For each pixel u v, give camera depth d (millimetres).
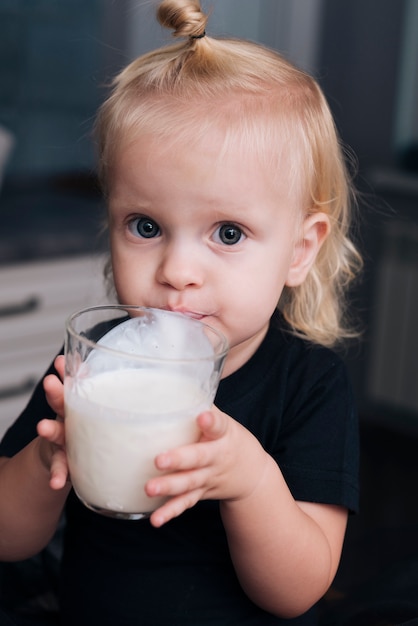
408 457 3045
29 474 925
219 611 1035
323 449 1003
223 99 938
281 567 907
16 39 2861
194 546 1035
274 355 1072
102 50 3018
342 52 3268
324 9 3254
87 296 2363
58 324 2367
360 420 3271
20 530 965
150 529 1038
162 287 921
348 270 1267
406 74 3180
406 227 2992
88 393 734
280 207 950
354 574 1446
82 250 2369
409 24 3135
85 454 740
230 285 918
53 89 2959
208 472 775
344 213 1196
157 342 794
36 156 2965
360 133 3279
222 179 900
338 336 1254
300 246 1040
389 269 3094
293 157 963
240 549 899
